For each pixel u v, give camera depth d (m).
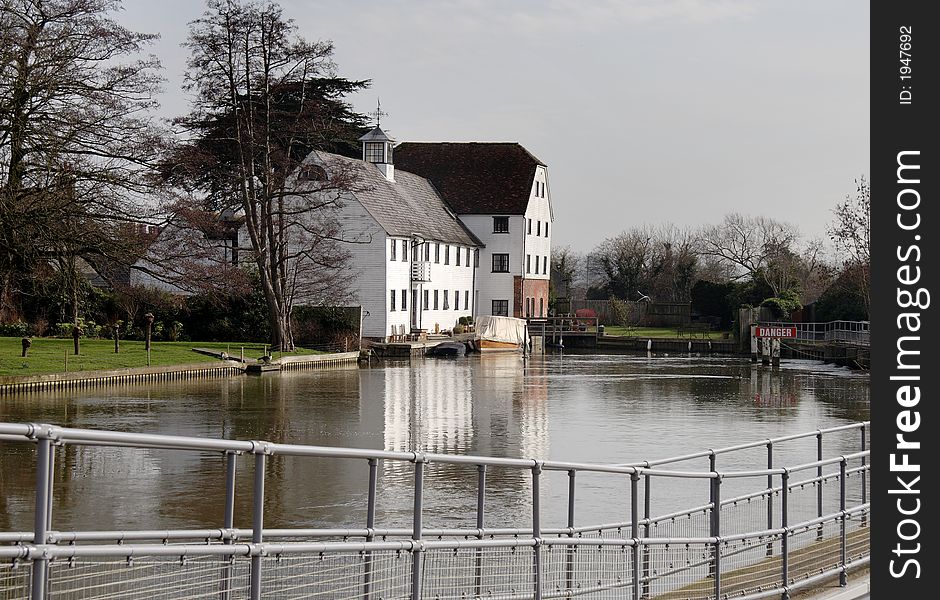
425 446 29.70
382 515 19.80
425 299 82.12
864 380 54.22
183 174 42.94
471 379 53.25
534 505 9.77
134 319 61.69
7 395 38.31
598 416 37.53
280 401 40.31
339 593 8.16
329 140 64.38
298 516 19.55
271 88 59.12
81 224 37.81
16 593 6.05
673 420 36.50
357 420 35.31
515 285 94.56
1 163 36.72
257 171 60.66
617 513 20.12
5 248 36.59
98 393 40.44
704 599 11.59
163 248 43.41
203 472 23.53
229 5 56.78
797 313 80.50
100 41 38.06
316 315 66.88
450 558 9.14
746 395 45.84
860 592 12.63
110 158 39.09
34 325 58.53
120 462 24.55
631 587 10.98
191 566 7.15
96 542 10.98
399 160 98.69
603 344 89.25
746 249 128.12
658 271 126.81
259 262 60.25
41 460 5.85
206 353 54.47
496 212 94.31
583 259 152.25
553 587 10.31
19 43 35.81
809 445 30.03
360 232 73.94
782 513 12.67
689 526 12.84
